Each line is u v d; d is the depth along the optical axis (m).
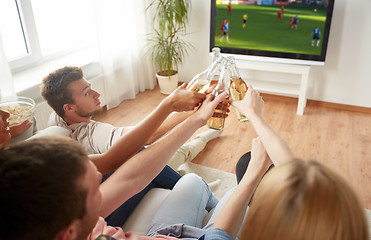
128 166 0.93
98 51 3.32
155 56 3.75
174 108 1.04
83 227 0.57
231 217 0.82
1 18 2.85
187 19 3.72
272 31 3.40
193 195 1.31
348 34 3.29
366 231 0.45
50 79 1.53
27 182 0.46
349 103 3.55
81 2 3.41
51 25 3.29
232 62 0.99
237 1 3.41
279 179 0.48
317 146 2.85
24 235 0.46
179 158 2.41
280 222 0.46
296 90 3.47
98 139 1.53
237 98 0.99
